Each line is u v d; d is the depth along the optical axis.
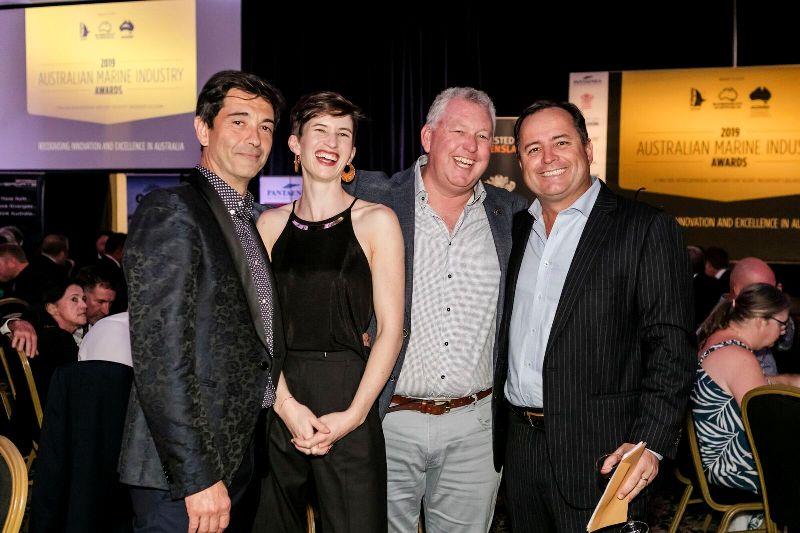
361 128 8.96
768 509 2.34
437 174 2.36
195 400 1.75
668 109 7.68
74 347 3.78
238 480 1.93
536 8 8.37
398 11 8.76
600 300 2.07
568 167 2.14
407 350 2.36
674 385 1.99
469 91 2.40
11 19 8.75
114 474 2.42
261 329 1.90
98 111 8.64
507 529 3.71
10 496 1.62
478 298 2.38
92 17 8.55
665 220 2.08
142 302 1.72
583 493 2.09
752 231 7.55
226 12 8.23
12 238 7.13
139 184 9.10
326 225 2.13
